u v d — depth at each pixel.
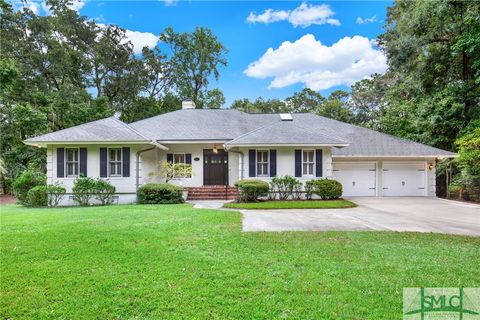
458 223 8.66
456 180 16.53
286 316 3.24
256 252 5.39
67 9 26.38
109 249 5.45
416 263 4.84
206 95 33.19
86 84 27.67
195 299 3.60
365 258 5.07
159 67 31.86
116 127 15.12
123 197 14.23
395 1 21.41
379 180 17.03
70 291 3.80
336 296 3.68
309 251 5.46
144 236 6.40
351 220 9.09
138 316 3.26
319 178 14.70
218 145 17.30
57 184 14.02
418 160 17.12
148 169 15.84
